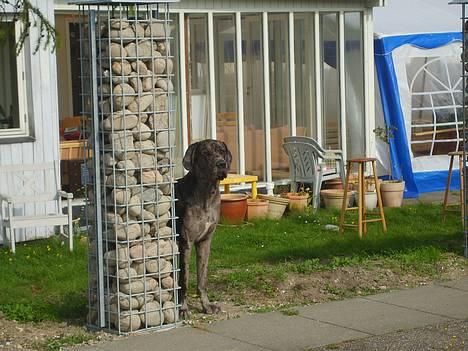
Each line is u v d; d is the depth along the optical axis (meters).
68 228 12.92
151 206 8.83
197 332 8.88
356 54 17.42
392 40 17.80
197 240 9.30
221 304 9.98
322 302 10.07
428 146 18.34
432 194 18.08
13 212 13.51
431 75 18.39
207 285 10.71
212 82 15.79
